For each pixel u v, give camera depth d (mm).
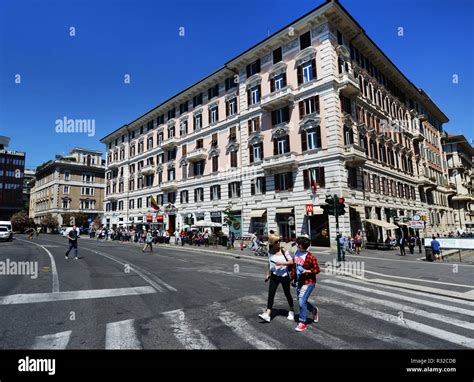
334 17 26609
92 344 4688
